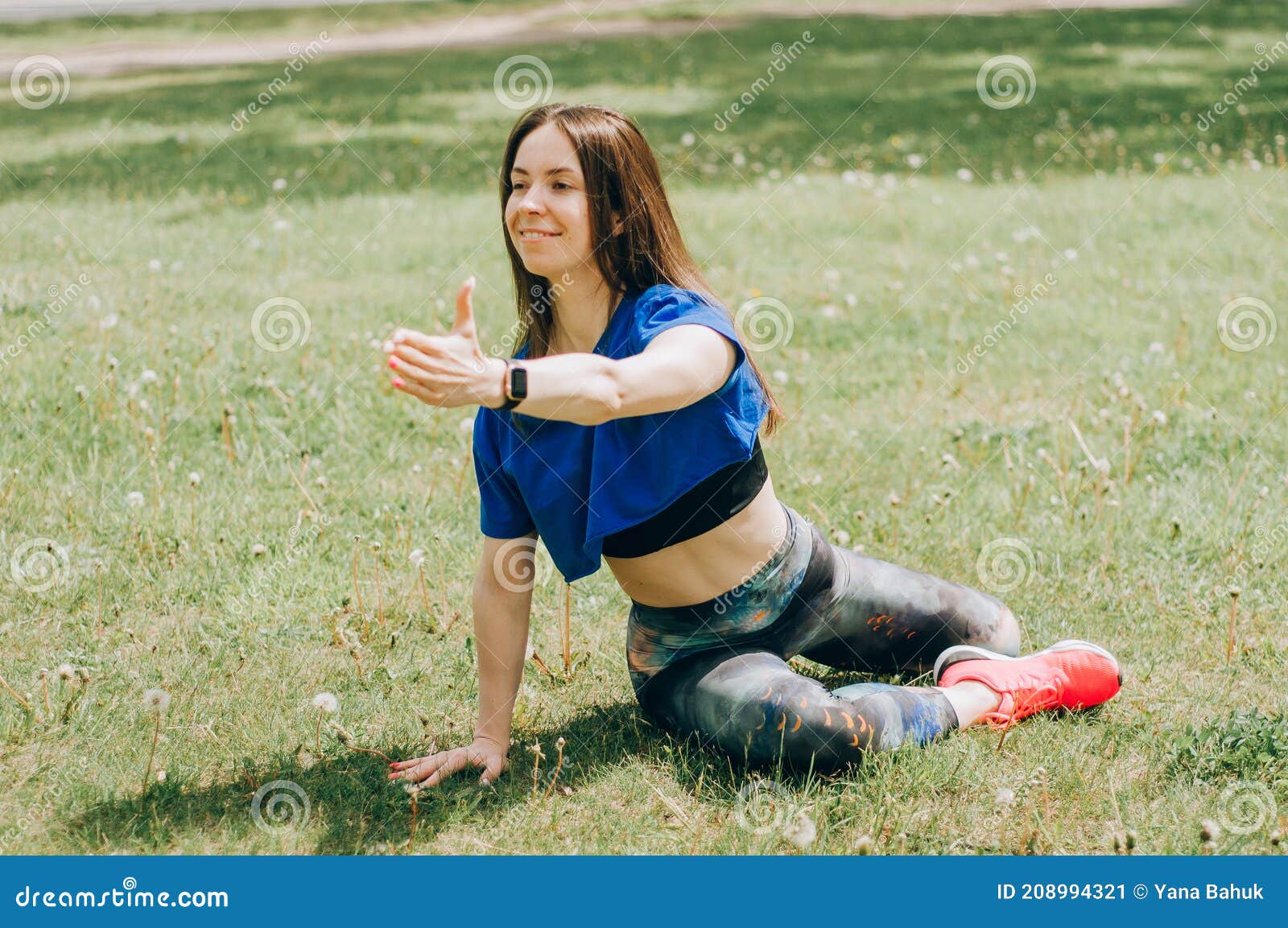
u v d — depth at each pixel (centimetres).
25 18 2177
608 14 2045
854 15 1903
